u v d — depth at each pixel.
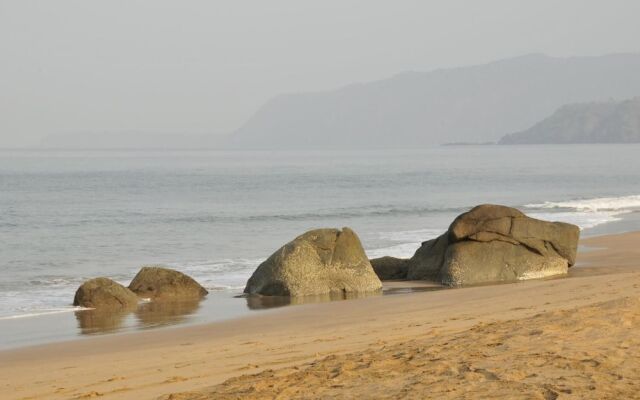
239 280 24.20
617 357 9.41
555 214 47.06
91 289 19.92
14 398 10.45
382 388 8.69
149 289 20.97
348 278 21.16
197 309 19.23
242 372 11.00
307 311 18.08
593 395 8.05
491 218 22.66
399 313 16.78
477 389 8.37
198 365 11.90
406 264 23.70
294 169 124.75
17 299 21.38
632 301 12.87
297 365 10.77
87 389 10.66
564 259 22.75
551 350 9.84
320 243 21.50
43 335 16.39
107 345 14.88
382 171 114.75
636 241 31.55
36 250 32.66
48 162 175.75
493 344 10.49
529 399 7.95
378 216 48.12
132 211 51.62
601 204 53.09
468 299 18.12
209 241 35.66
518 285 19.92
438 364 9.51
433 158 193.75
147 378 11.11
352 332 14.35
